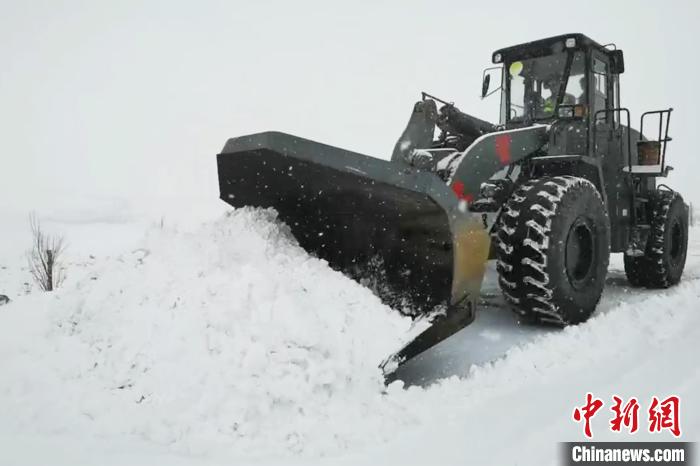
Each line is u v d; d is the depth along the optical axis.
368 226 3.20
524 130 4.09
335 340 2.43
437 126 4.37
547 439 2.22
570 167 4.34
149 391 2.23
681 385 2.81
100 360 2.42
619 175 5.16
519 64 5.00
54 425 2.13
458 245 2.80
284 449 2.04
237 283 2.55
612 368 3.07
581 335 3.55
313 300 2.60
